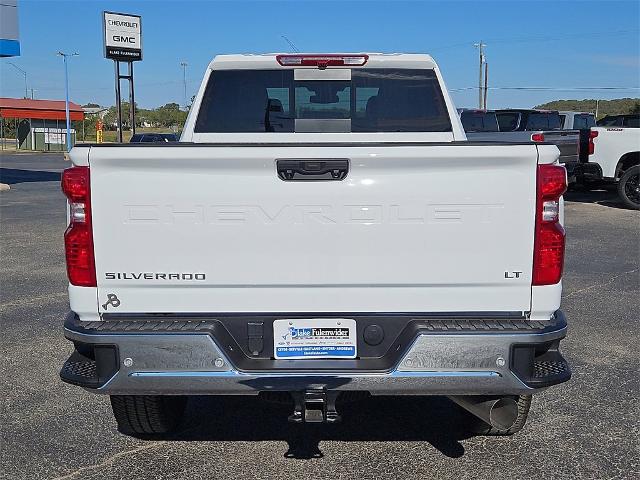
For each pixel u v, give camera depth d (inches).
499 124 714.2
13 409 184.5
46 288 324.5
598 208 629.6
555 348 136.4
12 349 234.2
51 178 1063.6
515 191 126.6
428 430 171.9
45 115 2329.0
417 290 129.7
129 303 130.6
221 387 127.3
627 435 167.3
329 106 190.9
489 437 167.2
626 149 608.7
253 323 131.2
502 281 128.7
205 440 166.4
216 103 190.4
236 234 128.5
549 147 126.0
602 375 209.3
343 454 158.9
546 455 157.3
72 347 236.4
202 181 127.3
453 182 126.6
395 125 191.6
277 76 189.6
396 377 126.3
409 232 127.8
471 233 127.6
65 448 161.8
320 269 129.0
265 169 126.8
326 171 127.3
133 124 1480.1
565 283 333.7
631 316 275.4
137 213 128.0
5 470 151.0
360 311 130.6
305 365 129.0
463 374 126.1
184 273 129.6
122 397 153.9
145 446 163.2
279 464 154.0
